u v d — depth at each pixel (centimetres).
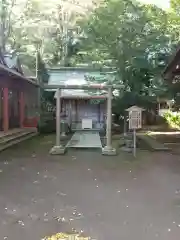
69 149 1190
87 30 1686
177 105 1539
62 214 457
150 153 1093
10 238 369
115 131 1888
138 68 1480
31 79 1825
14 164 878
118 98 1515
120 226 409
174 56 970
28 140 1507
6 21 2517
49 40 2709
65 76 1919
